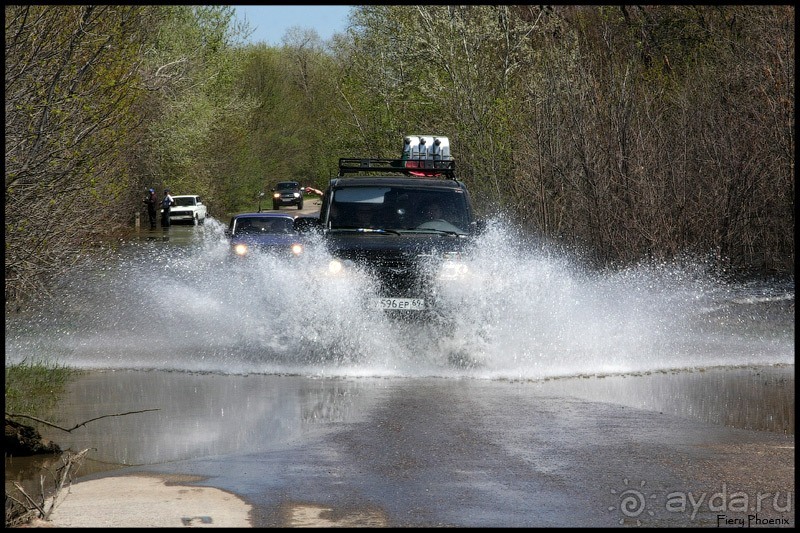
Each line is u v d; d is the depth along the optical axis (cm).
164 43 15600
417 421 3006
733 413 3139
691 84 9756
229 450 2644
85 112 5366
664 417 3070
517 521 2045
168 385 3675
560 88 8619
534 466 2473
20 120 4959
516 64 10388
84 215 6044
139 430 2889
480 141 9700
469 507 2138
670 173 8388
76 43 5272
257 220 10200
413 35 10781
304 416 3088
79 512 2084
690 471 2431
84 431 2875
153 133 15925
